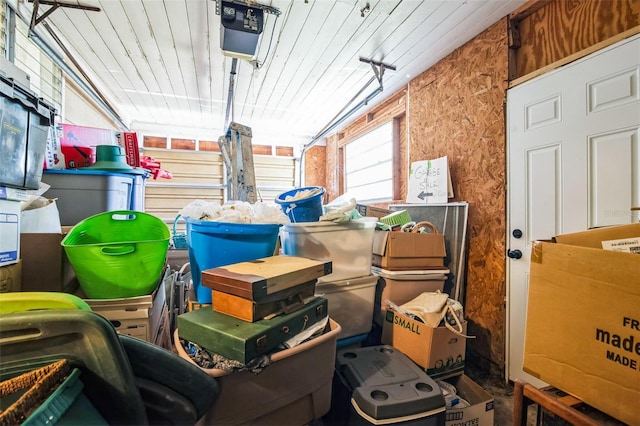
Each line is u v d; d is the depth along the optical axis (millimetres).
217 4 1875
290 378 1104
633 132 1476
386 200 3752
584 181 1652
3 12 1745
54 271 1280
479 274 2248
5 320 570
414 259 2123
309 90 3404
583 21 1716
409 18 2094
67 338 606
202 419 954
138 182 2205
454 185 2498
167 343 1696
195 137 4785
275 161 5223
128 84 3258
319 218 1880
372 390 1241
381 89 2930
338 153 4992
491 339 2145
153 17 2096
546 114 1831
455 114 2504
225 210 1476
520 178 1973
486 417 1467
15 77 1045
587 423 819
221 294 1115
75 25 2188
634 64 1468
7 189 1030
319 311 1260
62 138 2012
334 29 2225
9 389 522
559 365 935
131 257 1170
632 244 948
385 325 1946
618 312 809
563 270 936
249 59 2252
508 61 2064
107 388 632
